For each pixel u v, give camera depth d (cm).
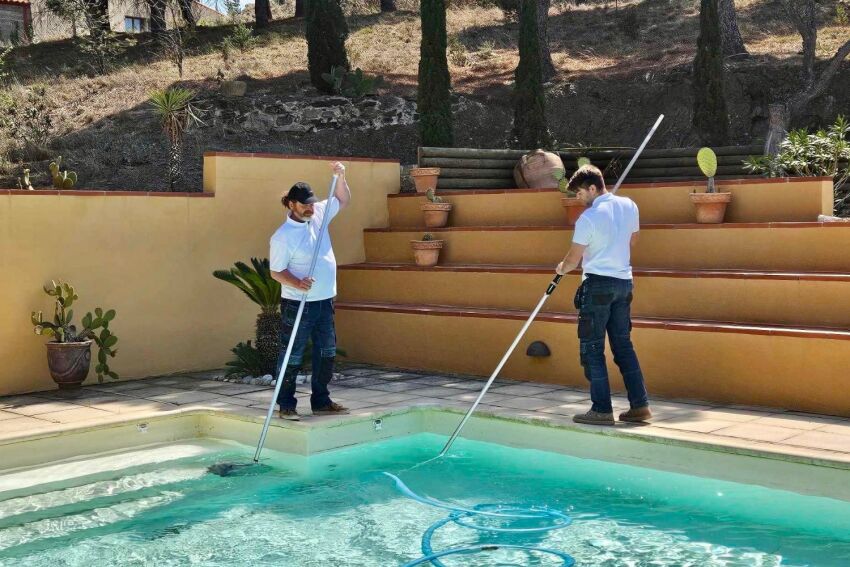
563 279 666
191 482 463
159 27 2248
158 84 1720
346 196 543
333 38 1658
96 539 380
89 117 1522
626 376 501
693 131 1445
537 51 1360
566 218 734
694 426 491
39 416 552
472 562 349
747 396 556
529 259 727
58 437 507
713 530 379
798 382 534
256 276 654
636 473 465
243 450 527
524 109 1362
